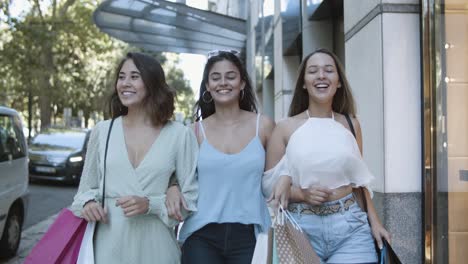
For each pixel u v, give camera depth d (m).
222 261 2.95
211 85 3.18
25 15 22.59
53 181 16.28
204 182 2.95
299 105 3.28
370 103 4.86
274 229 2.65
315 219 2.93
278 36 12.74
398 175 4.49
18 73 23.94
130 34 19.05
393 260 2.85
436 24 4.19
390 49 4.54
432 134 4.27
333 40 9.34
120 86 2.86
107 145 2.80
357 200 3.09
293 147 2.90
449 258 4.05
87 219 2.67
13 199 6.50
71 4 26.95
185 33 18.77
